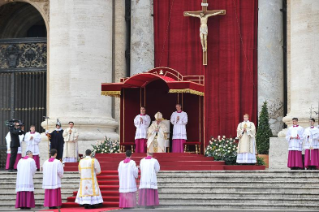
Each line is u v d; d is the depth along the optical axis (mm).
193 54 52219
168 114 47969
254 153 42688
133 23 53562
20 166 38531
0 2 58094
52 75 51125
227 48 51531
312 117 46781
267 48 50688
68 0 50969
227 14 51625
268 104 50438
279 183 37969
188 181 39188
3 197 41250
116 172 41938
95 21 51219
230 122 51188
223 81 51469
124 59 53969
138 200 37438
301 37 47875
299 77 47844
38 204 39344
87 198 37000
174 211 35000
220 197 37062
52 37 51344
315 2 47594
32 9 61812
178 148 46219
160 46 52938
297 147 42531
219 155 43219
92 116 50656
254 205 35812
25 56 57062
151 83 48188
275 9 50938
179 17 52625
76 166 44312
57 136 46375
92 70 50844
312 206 35219
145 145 46562
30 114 56812
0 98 57375
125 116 48312
